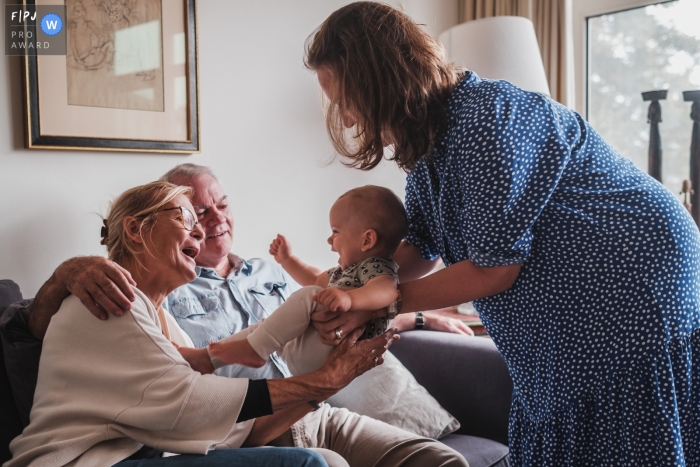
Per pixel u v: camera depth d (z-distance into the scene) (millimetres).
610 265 1150
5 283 1588
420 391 2061
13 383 1328
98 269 1225
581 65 2969
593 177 1196
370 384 2035
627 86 2854
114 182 2041
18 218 1842
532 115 1145
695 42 2641
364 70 1166
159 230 1370
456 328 2375
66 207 1936
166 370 1198
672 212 1166
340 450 1771
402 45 1183
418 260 1529
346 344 1277
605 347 1159
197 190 1954
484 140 1114
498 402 2023
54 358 1220
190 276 1400
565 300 1181
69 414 1190
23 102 1837
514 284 1229
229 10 2289
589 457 1191
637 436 1145
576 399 1183
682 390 1158
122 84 2031
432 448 1687
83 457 1169
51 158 1901
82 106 1945
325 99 1376
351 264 1396
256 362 1312
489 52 2357
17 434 1343
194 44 2178
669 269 1139
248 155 2371
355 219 1379
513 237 1133
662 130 2756
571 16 2857
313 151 2588
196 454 1217
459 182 1202
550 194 1146
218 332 1869
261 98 2400
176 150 2152
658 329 1132
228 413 1204
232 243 2193
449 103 1213
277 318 1302
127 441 1232
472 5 3061
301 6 2514
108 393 1201
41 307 1274
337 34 1211
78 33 1929
